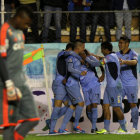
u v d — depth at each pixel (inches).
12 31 531.5
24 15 536.4
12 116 530.3
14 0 1215.6
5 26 530.3
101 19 1258.0
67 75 1002.1
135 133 1012.5
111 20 1278.3
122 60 999.6
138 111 1064.2
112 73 981.2
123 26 1391.5
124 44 1043.3
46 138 884.6
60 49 1178.0
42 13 1229.1
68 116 1024.2
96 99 1024.9
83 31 1244.5
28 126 546.9
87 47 1187.9
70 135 962.7
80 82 1041.5
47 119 1102.4
